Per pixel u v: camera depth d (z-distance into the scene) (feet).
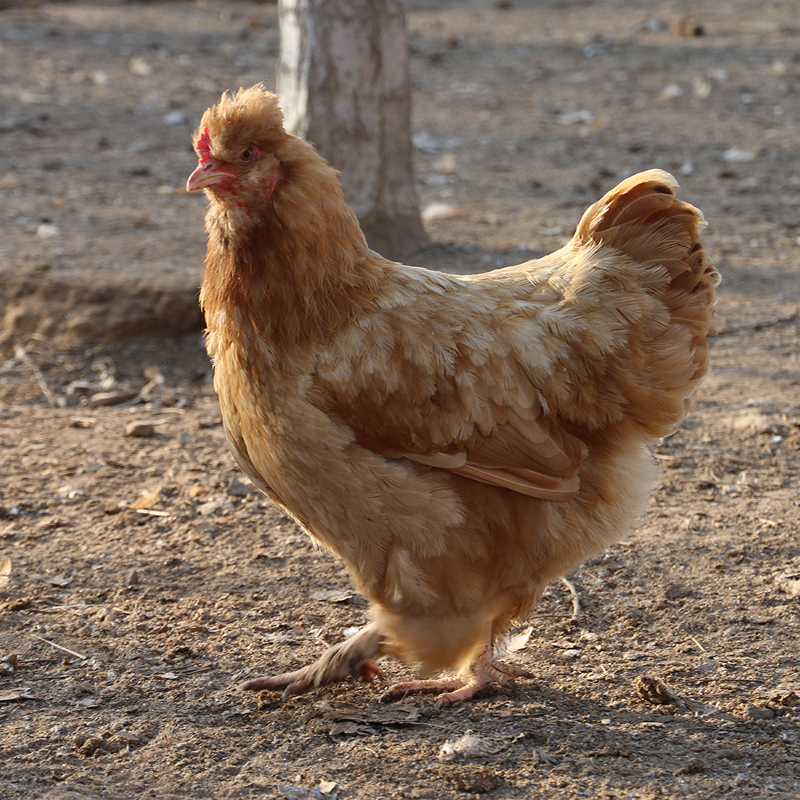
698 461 20.71
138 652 14.73
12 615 15.58
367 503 12.68
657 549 17.48
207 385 25.55
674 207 13.58
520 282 13.94
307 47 28.71
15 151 42.24
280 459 12.99
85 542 17.94
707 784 11.47
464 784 11.45
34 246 31.01
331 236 12.75
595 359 13.23
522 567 13.26
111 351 26.89
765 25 67.26
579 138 46.68
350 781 11.70
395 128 30.12
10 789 11.52
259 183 12.39
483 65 59.93
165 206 36.29
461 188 39.81
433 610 13.08
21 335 27.55
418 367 12.69
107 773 11.92
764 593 15.97
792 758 11.96
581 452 13.32
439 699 13.57
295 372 12.64
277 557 17.56
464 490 12.97
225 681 14.03
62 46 59.93
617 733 12.60
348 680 14.26
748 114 49.49
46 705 13.37
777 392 23.77
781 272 31.30
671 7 75.00
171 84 53.16
